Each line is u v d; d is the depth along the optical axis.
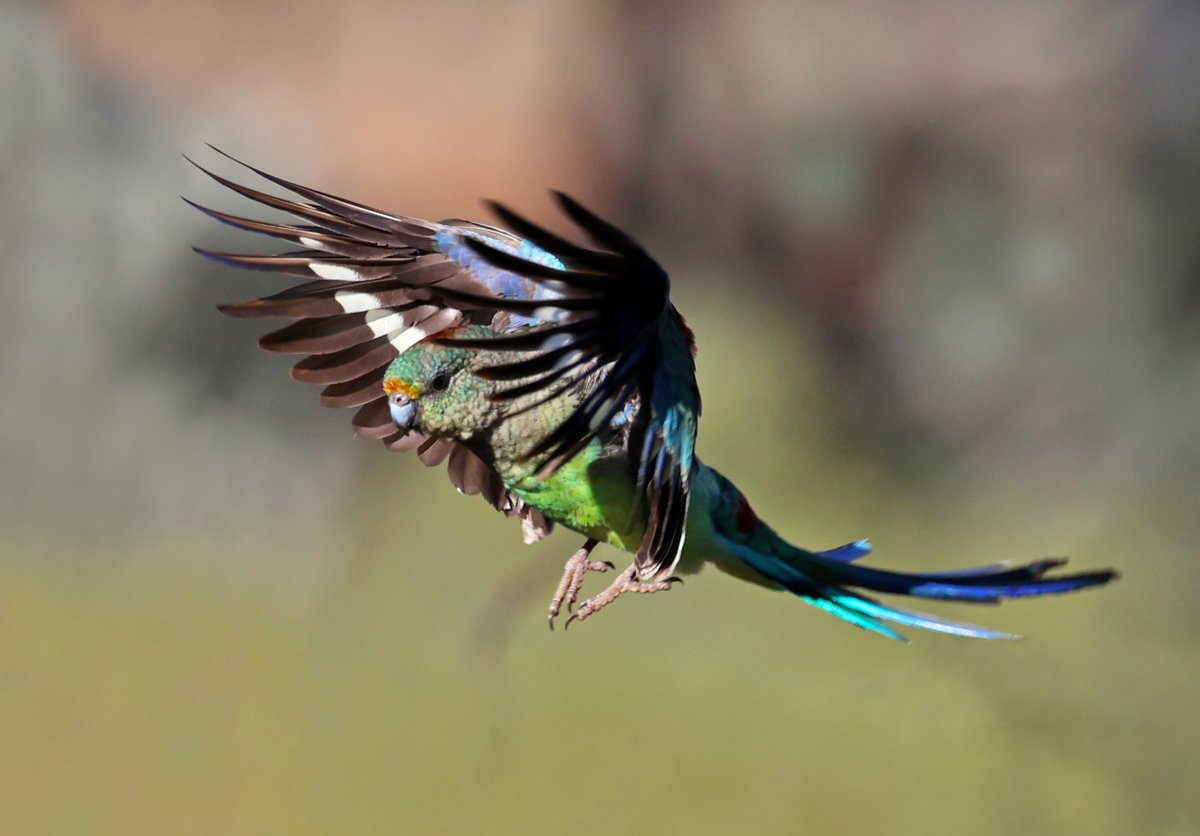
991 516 16.69
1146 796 9.73
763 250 20.84
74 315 14.99
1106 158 19.20
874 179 20.70
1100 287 18.38
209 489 14.19
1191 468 16.06
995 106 20.02
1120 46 19.72
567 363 4.41
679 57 21.50
